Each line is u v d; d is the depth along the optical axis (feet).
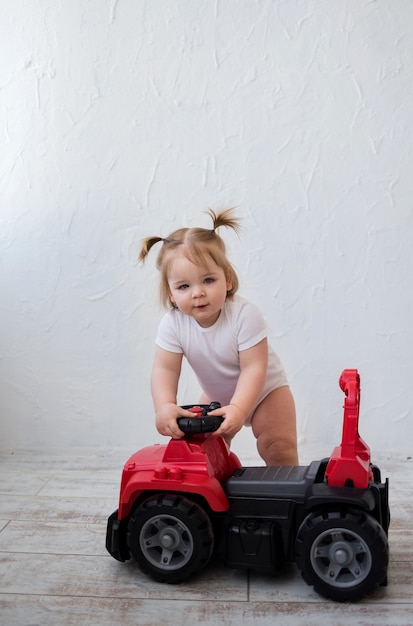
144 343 6.04
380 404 5.89
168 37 5.93
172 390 4.01
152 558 3.41
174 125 5.96
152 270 6.00
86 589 3.32
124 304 6.05
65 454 6.05
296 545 3.22
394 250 5.85
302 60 5.86
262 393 4.29
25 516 4.36
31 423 6.14
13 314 6.14
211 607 3.13
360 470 3.26
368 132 5.83
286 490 3.37
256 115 5.89
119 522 3.52
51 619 3.03
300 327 5.93
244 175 5.92
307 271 5.90
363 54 5.82
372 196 5.84
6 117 6.08
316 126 5.86
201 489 3.35
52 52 6.02
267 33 5.87
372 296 5.87
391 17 5.80
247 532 3.33
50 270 6.10
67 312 6.09
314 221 5.89
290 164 5.89
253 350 3.97
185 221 5.98
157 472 3.42
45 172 6.08
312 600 3.18
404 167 5.82
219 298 3.81
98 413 6.09
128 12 5.95
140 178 6.00
